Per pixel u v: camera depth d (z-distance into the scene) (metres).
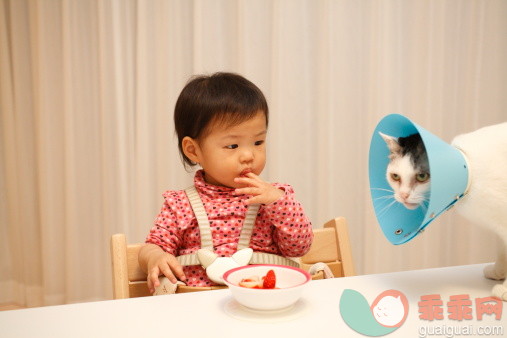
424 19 1.59
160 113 1.62
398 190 0.55
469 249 1.66
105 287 1.79
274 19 1.55
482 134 0.55
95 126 1.73
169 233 0.84
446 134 1.67
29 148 1.78
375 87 1.59
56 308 0.46
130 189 1.71
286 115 1.63
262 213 0.85
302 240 0.80
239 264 0.66
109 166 1.70
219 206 0.85
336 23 1.58
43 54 1.67
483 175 0.50
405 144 0.58
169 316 0.44
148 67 1.63
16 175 1.79
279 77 1.59
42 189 1.73
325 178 1.62
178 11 1.60
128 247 0.77
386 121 0.56
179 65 1.62
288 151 1.65
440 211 0.50
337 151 1.65
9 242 1.86
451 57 1.63
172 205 0.86
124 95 1.67
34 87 1.71
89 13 1.67
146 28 1.61
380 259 1.65
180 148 0.90
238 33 1.57
